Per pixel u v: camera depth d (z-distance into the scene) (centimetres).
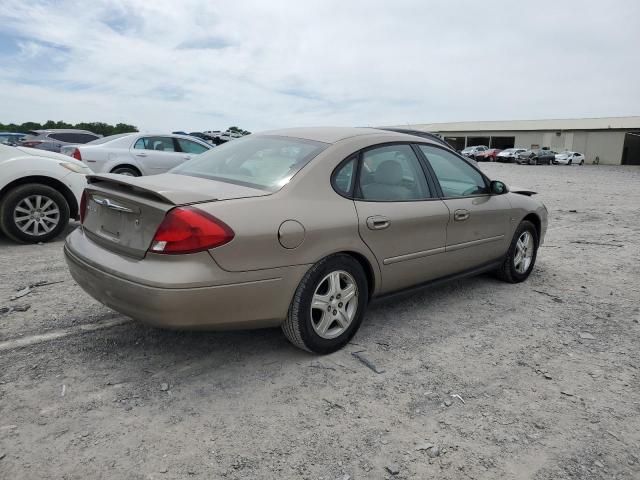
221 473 226
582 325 421
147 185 298
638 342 389
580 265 629
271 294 303
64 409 269
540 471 237
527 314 442
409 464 238
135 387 295
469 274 466
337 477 227
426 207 398
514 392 307
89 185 347
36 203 636
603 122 5825
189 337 363
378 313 431
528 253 543
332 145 359
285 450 244
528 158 4559
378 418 274
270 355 341
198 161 398
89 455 234
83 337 358
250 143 394
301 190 325
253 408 278
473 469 236
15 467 224
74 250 334
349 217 338
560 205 1306
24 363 317
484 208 459
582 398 303
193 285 274
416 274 399
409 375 322
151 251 282
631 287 535
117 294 290
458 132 6794
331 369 326
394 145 398
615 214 1134
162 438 249
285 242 303
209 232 276
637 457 249
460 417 278
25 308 405
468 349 365
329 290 334
